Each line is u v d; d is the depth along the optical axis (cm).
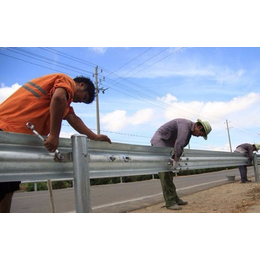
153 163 381
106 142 282
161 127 497
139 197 678
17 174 200
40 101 226
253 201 461
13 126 217
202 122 464
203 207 446
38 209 599
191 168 518
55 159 223
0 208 243
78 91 261
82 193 221
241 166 844
